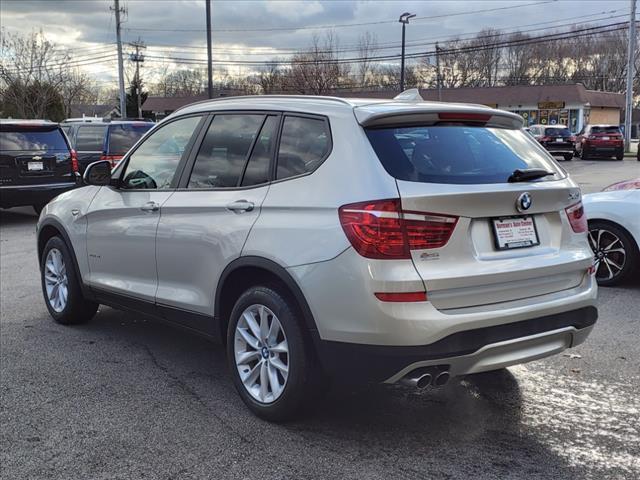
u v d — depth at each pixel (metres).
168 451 3.43
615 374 4.48
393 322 3.10
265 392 3.75
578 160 33.09
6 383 4.38
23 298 6.70
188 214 4.18
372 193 3.20
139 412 3.91
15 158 11.48
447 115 3.65
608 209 6.70
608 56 78.94
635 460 3.32
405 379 3.21
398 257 3.14
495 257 3.39
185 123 4.55
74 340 5.31
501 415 3.86
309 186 3.50
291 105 3.88
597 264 6.88
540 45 76.00
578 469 3.23
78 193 5.47
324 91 52.69
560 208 3.71
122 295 4.84
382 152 3.35
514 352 3.40
